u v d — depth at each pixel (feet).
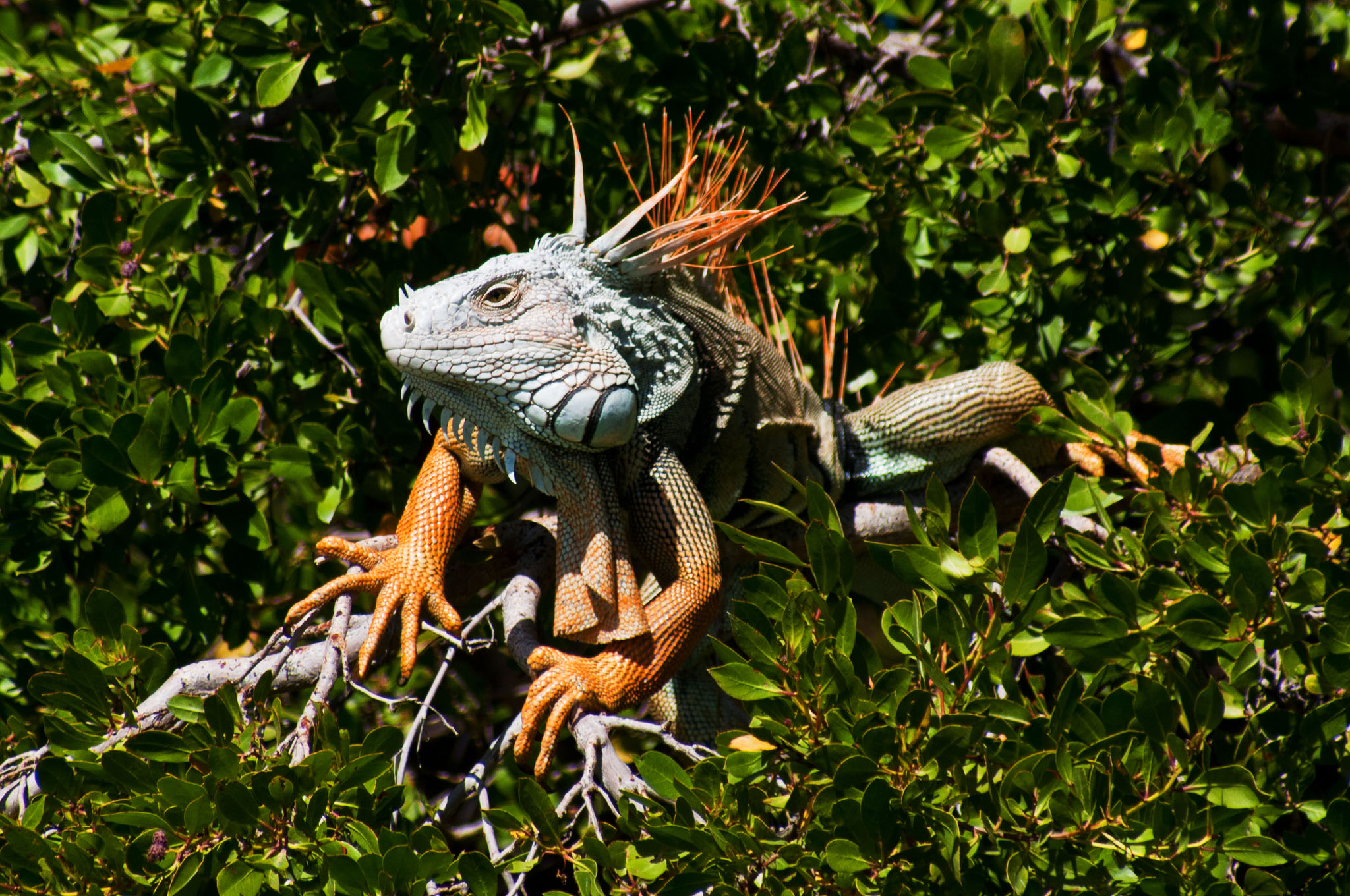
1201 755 16.96
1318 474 19.30
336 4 25.14
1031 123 26.17
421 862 16.01
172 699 17.19
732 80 27.63
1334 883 17.12
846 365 28.86
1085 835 15.96
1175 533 19.30
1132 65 31.78
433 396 18.90
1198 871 16.12
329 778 16.61
